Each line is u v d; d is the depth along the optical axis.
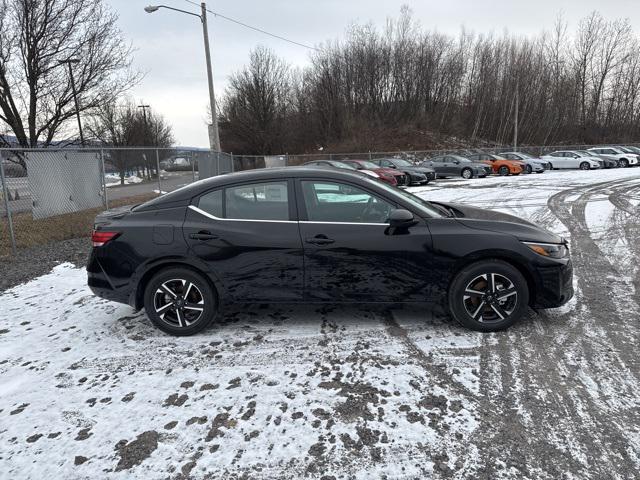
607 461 2.24
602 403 2.73
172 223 3.75
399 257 3.60
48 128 15.75
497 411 2.68
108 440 2.53
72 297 5.14
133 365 3.39
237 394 2.94
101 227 3.86
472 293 3.65
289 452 2.38
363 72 55.03
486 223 3.74
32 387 3.14
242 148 51.81
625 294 4.64
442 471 2.21
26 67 14.53
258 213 3.73
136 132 34.62
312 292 3.71
